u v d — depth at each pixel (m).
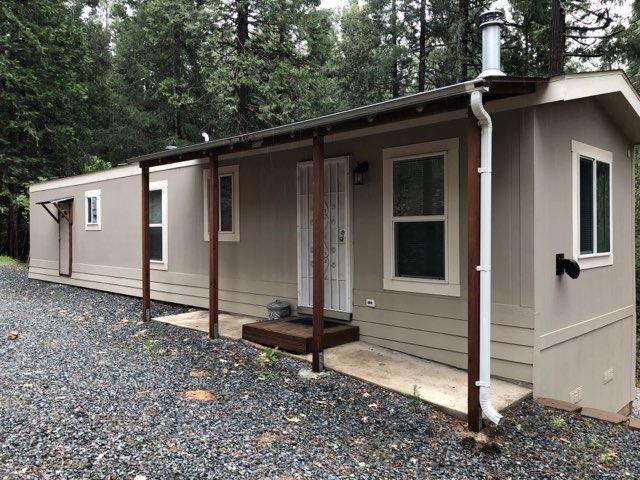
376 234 5.10
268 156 6.35
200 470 2.66
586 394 4.87
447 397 3.76
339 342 5.11
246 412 3.54
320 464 2.80
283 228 6.18
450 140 4.47
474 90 3.20
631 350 6.04
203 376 4.35
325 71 16.45
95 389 3.93
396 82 16.31
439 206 4.58
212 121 16.91
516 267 4.05
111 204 9.47
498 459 2.95
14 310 7.66
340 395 3.92
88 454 2.80
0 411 3.40
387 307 5.02
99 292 9.80
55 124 17.20
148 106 18.38
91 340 5.69
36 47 15.59
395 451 3.00
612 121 5.51
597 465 2.93
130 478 2.55
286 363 4.73
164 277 8.28
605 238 5.37
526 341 4.00
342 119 3.93
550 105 4.21
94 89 19.56
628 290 5.97
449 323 4.52
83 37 17.86
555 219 4.27
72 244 10.63
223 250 7.09
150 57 17.45
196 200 7.54
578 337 4.71
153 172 8.37
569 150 4.54
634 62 11.50
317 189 4.44
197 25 14.79
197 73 17.08
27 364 4.61
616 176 5.67
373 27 16.30
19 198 15.34
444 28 14.82
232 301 7.00
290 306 6.09
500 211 4.13
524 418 3.57
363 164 5.14
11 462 2.68
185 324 6.48
